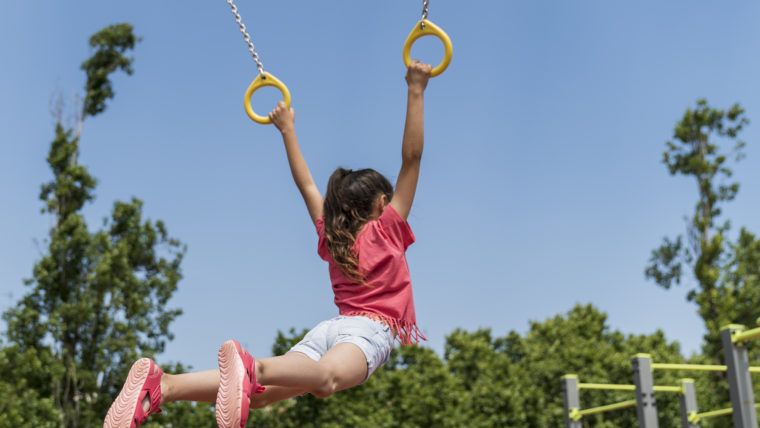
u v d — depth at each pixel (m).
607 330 22.64
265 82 3.54
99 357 15.97
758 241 21.33
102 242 16.45
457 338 18.64
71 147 17.41
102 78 19.34
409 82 3.19
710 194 22.47
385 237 3.06
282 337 15.49
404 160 3.15
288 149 3.51
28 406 14.77
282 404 16.14
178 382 2.50
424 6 3.17
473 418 16.64
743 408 9.74
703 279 21.34
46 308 16.33
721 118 22.80
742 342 10.01
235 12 3.44
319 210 3.38
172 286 16.80
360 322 2.87
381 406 16.33
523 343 20.23
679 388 13.59
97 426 15.80
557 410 18.22
